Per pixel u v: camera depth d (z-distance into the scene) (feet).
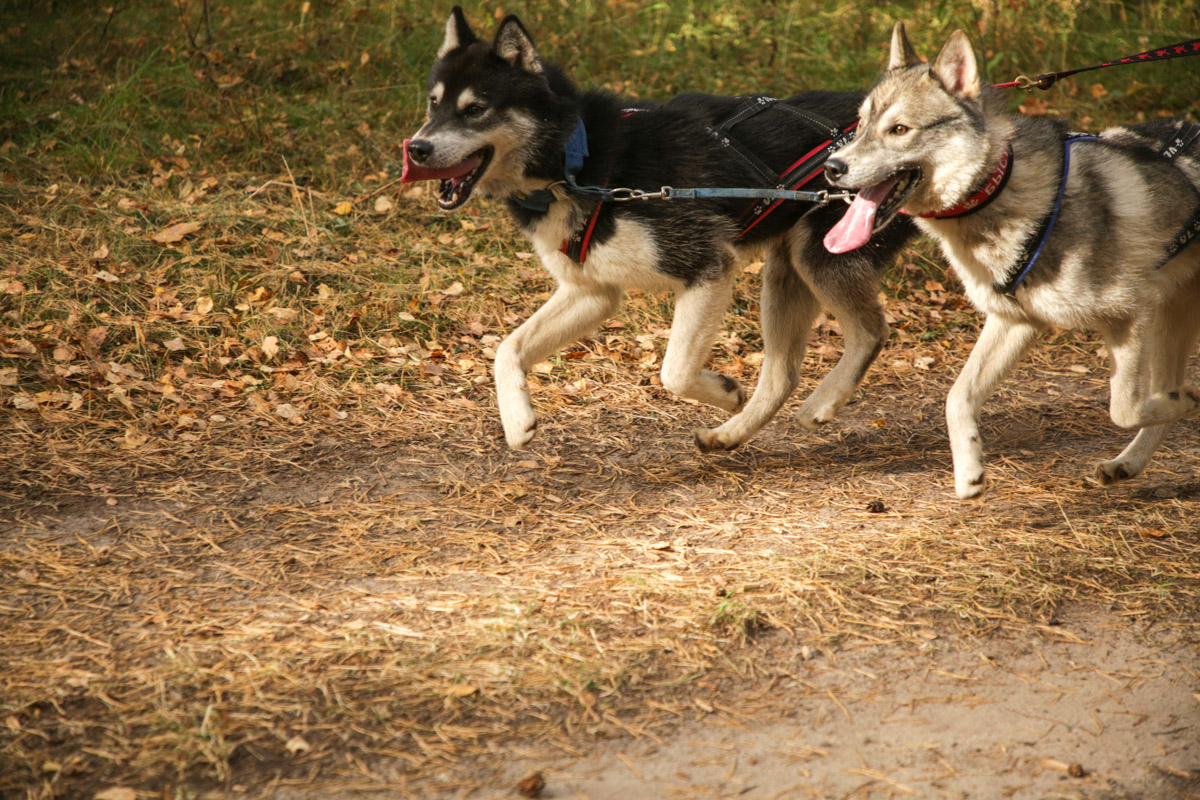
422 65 26.27
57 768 6.73
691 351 11.94
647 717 7.56
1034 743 7.29
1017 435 14.16
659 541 10.66
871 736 7.37
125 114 22.11
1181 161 10.64
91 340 14.89
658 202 11.43
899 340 18.04
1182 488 11.90
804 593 9.37
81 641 8.39
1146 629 8.82
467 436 13.69
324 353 15.76
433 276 18.34
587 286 12.07
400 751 7.09
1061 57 29.89
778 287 12.94
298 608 9.07
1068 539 10.52
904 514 11.34
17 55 24.29
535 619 8.87
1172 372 11.91
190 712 7.40
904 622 8.89
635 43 28.17
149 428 13.15
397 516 11.23
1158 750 7.22
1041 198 9.70
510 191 11.55
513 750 7.15
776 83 27.37
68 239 17.75
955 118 9.45
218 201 19.72
